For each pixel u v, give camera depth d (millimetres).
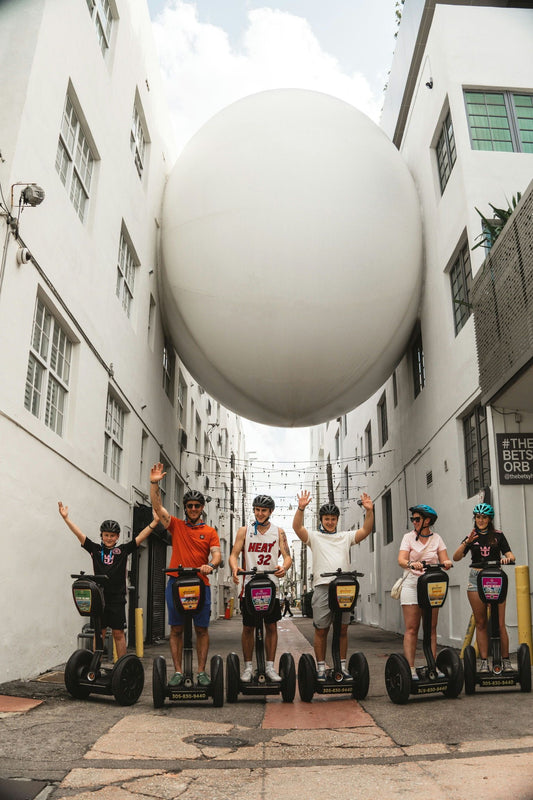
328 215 11578
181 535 5363
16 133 6516
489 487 9344
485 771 3188
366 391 13906
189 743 3922
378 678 6973
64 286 8062
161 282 14148
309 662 5266
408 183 13148
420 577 5188
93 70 9461
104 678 5422
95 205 9625
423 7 12812
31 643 6707
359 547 24000
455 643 10992
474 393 10305
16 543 6391
